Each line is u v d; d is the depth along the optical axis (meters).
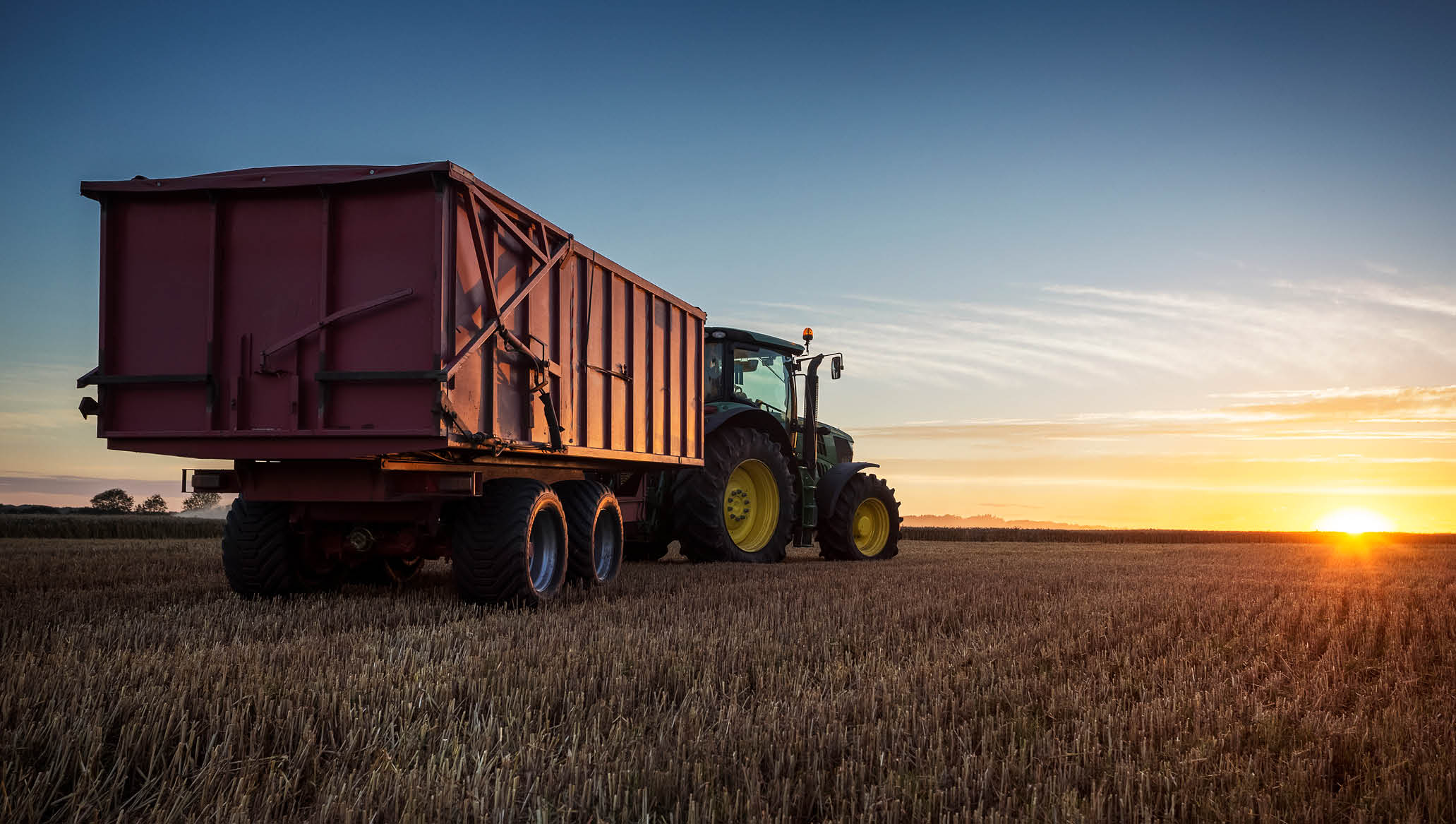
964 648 4.93
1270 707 3.88
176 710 3.15
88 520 21.38
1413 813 2.46
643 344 8.65
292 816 2.43
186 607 6.38
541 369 6.61
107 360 6.00
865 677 4.11
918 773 2.83
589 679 3.80
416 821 2.31
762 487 11.73
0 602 6.64
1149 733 3.32
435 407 5.53
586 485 8.05
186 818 2.37
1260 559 14.57
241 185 5.84
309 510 6.71
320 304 5.78
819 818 2.56
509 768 2.69
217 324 5.91
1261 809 2.52
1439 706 3.94
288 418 5.79
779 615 6.12
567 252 7.13
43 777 2.55
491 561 6.48
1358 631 6.07
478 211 6.01
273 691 3.50
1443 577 10.55
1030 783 2.75
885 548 13.82
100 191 5.99
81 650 4.52
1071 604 7.18
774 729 3.12
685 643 4.83
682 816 2.47
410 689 3.47
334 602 6.64
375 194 5.78
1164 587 8.69
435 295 5.57
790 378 13.12
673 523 10.71
